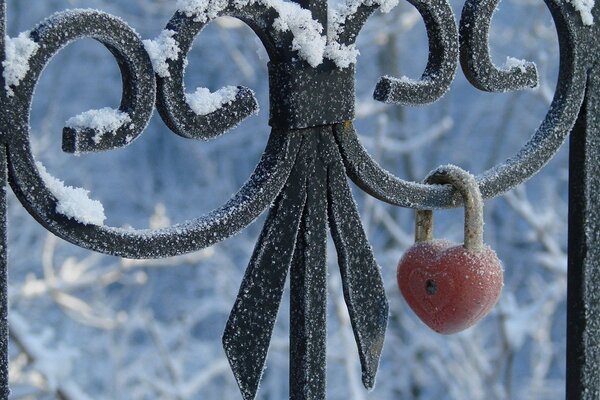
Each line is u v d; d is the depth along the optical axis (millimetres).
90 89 4312
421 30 3967
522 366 4078
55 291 2395
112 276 2570
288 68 889
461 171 948
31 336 1951
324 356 918
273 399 3572
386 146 3008
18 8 4039
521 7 3809
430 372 3371
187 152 4379
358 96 3752
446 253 949
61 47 837
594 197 1003
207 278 3740
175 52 862
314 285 912
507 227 3832
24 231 3068
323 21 893
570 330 1013
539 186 3992
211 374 2498
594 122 998
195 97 873
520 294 3832
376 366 935
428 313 957
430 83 928
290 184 900
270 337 905
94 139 849
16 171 834
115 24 848
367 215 2766
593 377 1012
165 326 3748
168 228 874
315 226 909
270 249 900
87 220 848
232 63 4020
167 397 2512
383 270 2934
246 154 4258
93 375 3314
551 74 3748
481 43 945
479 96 4133
